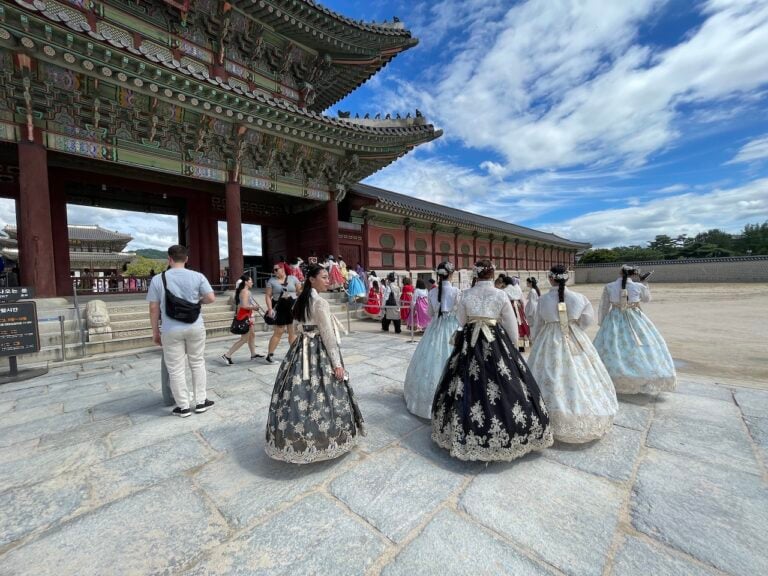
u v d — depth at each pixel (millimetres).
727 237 68875
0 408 4035
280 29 11836
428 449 2887
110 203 13820
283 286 6141
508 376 2598
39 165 7492
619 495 2221
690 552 1741
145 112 8852
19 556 1825
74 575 1699
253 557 1793
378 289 12094
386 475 2514
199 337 3779
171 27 10344
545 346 3102
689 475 2412
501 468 2566
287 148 12102
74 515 2154
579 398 2812
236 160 10727
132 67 7512
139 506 2230
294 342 2816
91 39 6742
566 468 2543
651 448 2793
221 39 11078
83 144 8250
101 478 2561
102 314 7227
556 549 1789
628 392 3900
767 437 2938
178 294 3641
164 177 13008
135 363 6215
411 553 1791
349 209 17062
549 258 39531
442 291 3824
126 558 1804
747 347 7141
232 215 10914
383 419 3506
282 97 13219
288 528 1999
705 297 20828
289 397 2564
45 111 7602
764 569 1624
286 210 16766
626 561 1697
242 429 3373
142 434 3285
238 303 5941
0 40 6402
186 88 8406
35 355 6230
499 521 2010
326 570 1698
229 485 2447
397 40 13414
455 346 2889
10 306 5270
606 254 62250
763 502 2107
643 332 3994
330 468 2625
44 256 7520
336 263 13445
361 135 12430
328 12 11758
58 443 3121
